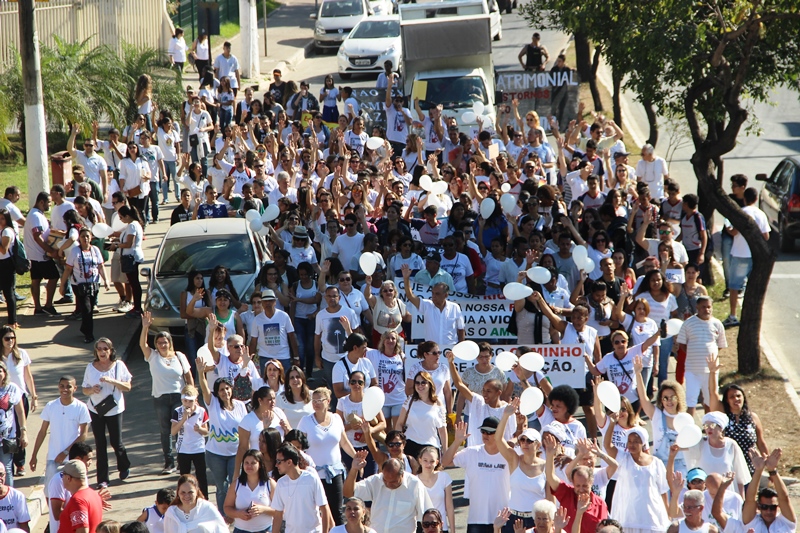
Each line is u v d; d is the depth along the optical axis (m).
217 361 15.62
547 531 10.73
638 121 44.47
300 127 32.88
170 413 15.74
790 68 21.42
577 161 26.45
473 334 19.08
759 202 30.78
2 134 32.53
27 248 22.84
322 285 19.27
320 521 11.95
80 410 14.34
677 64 19.28
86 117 34.22
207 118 34.38
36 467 16.16
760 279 19.28
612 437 12.93
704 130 37.16
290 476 11.90
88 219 23.38
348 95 37.09
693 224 22.27
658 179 25.66
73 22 43.12
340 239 21.08
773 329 22.59
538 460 12.09
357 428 13.84
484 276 20.83
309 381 19.48
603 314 18.02
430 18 39.00
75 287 21.27
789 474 15.74
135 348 21.75
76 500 11.88
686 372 17.30
